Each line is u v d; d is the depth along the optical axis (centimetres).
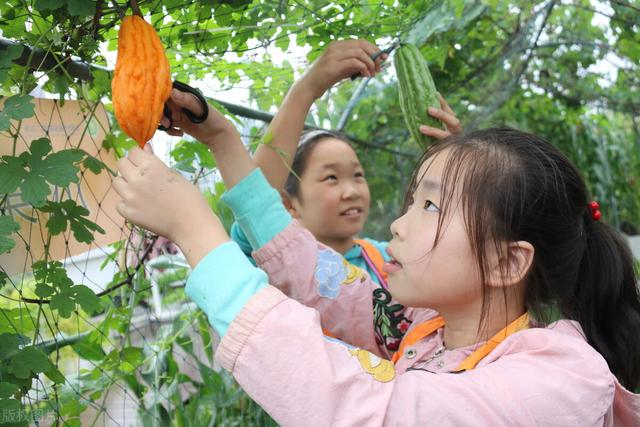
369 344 173
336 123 377
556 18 358
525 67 368
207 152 201
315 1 177
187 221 115
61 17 133
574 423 109
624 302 150
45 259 136
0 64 127
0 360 128
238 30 174
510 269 129
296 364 107
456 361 132
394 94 375
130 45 120
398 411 108
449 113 213
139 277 202
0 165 120
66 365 279
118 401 234
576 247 138
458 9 256
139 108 117
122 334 212
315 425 105
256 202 161
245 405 242
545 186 131
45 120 146
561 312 148
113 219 158
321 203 263
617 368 148
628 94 421
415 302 133
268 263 163
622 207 541
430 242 129
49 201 135
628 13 267
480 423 107
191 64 195
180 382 243
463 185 129
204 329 240
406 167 427
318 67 188
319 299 166
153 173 115
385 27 199
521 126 441
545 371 113
